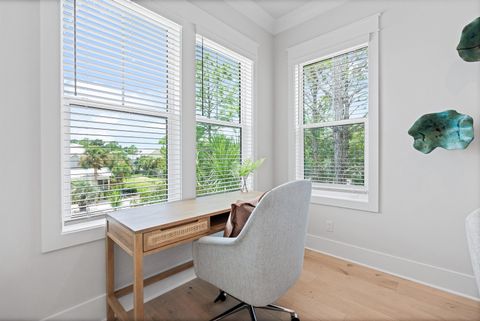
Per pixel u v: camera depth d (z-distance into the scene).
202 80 2.04
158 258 1.69
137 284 1.08
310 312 1.46
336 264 2.10
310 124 2.48
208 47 2.11
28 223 1.16
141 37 1.63
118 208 1.54
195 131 1.94
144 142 1.67
